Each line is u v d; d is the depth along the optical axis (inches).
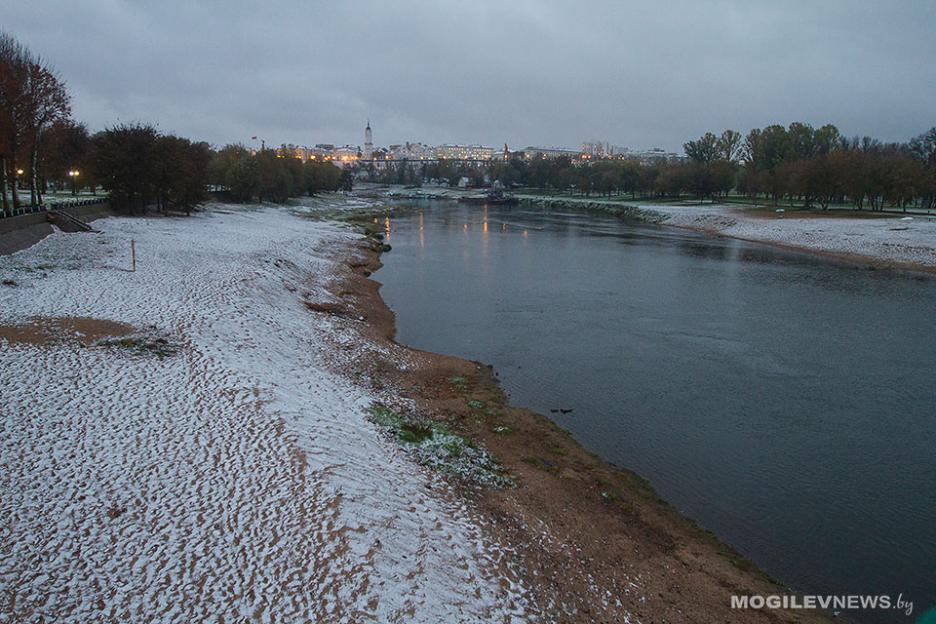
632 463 701.9
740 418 826.2
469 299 1539.1
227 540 454.0
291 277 1475.1
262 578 421.1
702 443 753.0
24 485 493.7
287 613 394.3
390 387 876.0
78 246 1435.8
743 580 502.9
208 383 713.0
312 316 1172.5
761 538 564.7
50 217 1620.3
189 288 1138.0
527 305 1471.5
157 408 639.1
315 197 4909.0
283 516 485.4
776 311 1418.6
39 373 689.0
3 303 930.7
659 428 792.3
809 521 591.8
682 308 1444.4
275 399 694.5
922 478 674.8
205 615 386.9
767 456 721.6
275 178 3710.6
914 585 503.2
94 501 483.2
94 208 2001.7
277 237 2096.5
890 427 802.2
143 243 1582.2
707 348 1128.8
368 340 1088.8
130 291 1072.8
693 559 527.5
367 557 451.5
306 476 542.6
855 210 3459.6
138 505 483.5
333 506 503.5
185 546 444.1
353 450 614.9
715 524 586.6
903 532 575.8
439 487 592.4
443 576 454.0
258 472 541.3
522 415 817.5
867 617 464.4
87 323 869.8
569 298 1552.7
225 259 1470.2
